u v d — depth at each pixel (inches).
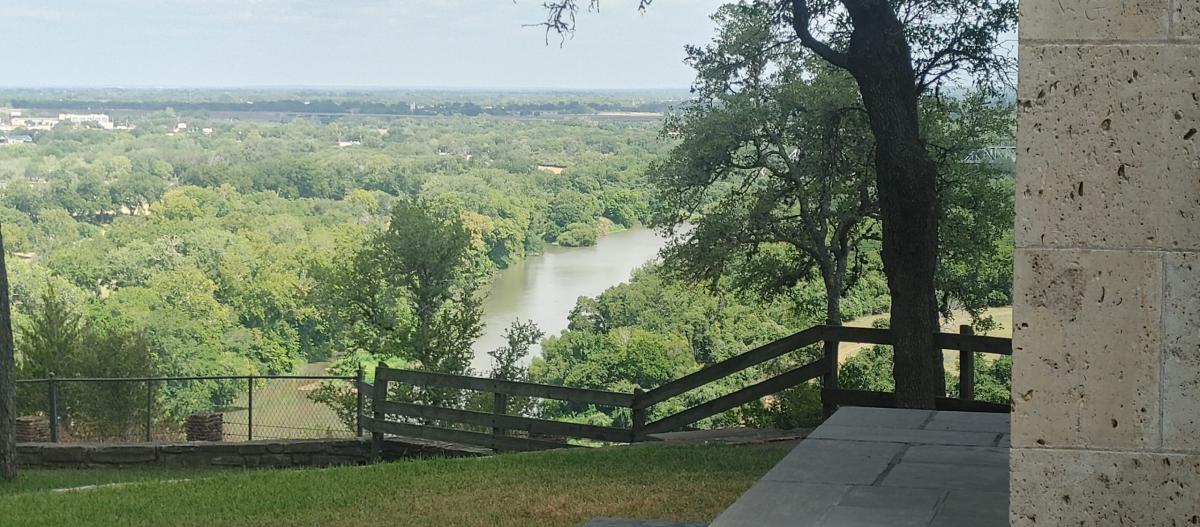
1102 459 131.8
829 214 1048.2
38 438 714.2
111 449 661.9
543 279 2746.1
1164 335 129.3
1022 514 134.3
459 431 599.2
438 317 1244.5
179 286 2369.6
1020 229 132.1
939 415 261.1
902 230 565.3
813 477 198.4
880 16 573.6
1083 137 129.9
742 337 1517.0
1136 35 128.0
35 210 3693.4
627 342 1582.2
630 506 300.7
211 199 3656.5
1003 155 941.8
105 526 320.2
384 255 1223.5
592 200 3166.8
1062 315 131.7
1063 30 129.6
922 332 561.0
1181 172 127.9
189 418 694.5
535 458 431.8
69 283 2588.6
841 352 1301.7
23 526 329.7
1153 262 129.1
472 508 310.2
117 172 4291.3
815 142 1035.9
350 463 649.0
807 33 607.5
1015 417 133.9
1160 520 130.6
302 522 305.0
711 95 1083.9
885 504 179.5
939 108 760.3
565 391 556.1
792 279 1131.3
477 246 1274.6
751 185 1125.1
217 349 2305.6
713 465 394.3
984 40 676.1
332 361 2415.1
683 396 1515.7
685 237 1151.0
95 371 981.8
